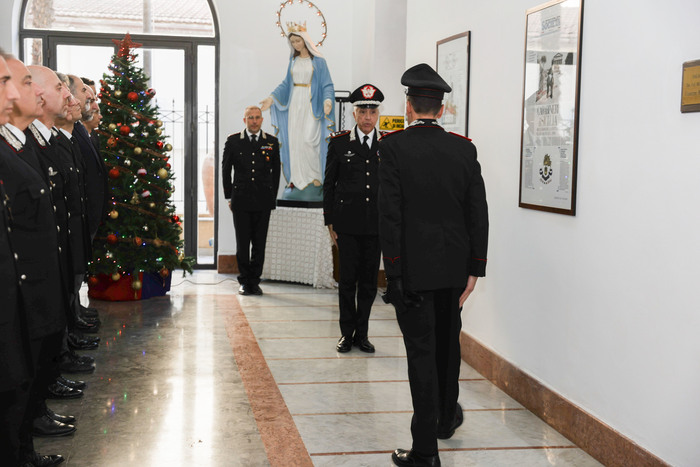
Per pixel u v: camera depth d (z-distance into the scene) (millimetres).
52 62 8047
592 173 3119
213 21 8227
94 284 6367
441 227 2848
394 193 2818
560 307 3410
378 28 7242
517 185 3875
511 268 3947
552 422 3459
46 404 3637
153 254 6340
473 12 4441
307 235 7207
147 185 6242
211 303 6375
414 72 2963
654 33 2701
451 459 3076
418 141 2877
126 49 6312
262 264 6805
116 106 6129
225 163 6754
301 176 7410
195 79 8219
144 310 6023
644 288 2773
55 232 2650
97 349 4797
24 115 2734
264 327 5512
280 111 7461
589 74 3127
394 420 3568
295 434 3363
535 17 3607
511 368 3900
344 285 4793
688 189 2533
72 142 4125
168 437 3299
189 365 4469
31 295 2518
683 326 2561
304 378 4242
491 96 4203
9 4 7668
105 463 2992
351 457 3102
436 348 3113
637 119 2807
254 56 7949
